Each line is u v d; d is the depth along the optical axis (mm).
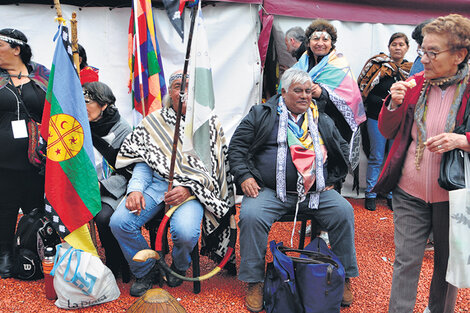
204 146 2844
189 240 2896
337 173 3236
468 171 2174
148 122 3170
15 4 4590
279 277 2750
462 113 2207
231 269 3383
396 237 2539
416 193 2400
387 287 3266
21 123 3168
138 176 3090
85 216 2820
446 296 2508
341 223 2988
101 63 4836
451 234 2160
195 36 2723
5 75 3160
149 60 4426
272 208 3010
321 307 2664
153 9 4754
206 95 2771
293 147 3035
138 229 2982
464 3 5324
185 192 2986
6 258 3297
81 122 2801
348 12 5133
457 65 2191
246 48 4992
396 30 5336
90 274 2787
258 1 4867
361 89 4965
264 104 3232
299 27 4977
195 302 2961
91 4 4746
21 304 2861
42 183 3348
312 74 4055
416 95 2365
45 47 4688
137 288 3018
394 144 2479
